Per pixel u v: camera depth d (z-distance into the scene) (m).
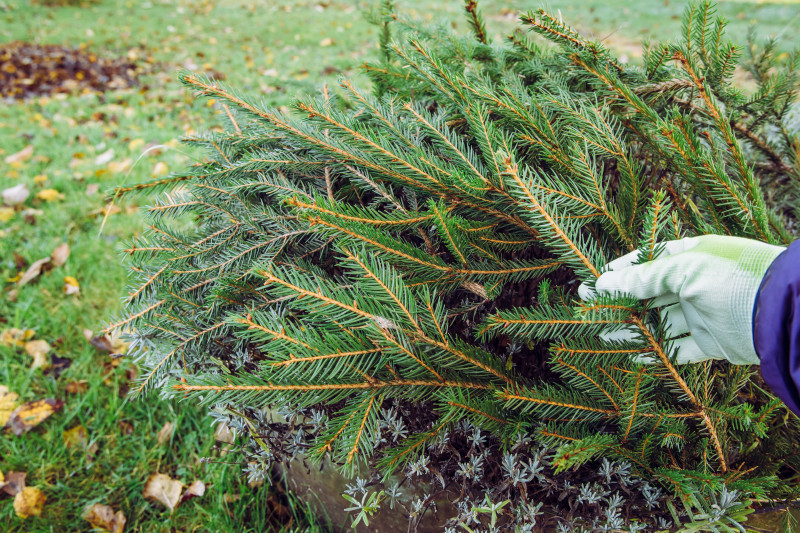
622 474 0.91
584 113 1.00
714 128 1.09
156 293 1.07
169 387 0.85
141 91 3.99
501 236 0.99
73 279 2.03
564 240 0.88
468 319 1.03
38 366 1.71
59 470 1.44
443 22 1.31
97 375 1.68
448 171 0.96
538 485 0.96
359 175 1.03
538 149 1.04
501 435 0.90
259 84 3.97
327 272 1.09
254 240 1.05
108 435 1.52
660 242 0.88
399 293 0.88
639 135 1.07
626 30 5.75
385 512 1.08
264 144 1.12
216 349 1.08
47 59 4.82
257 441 1.04
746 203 0.93
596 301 0.82
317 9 7.16
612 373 0.89
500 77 1.22
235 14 6.96
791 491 0.92
